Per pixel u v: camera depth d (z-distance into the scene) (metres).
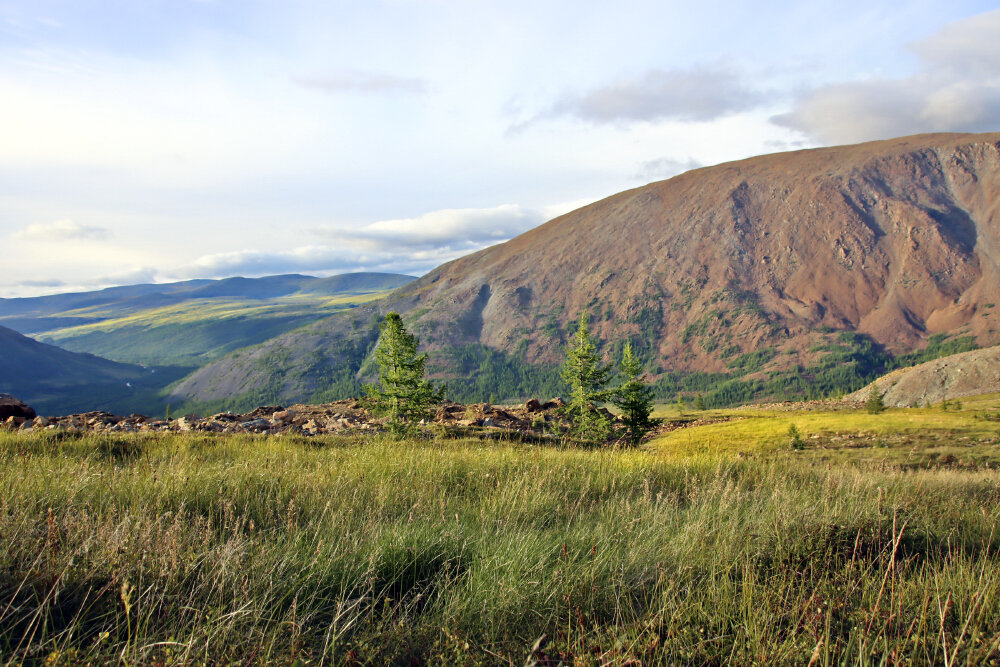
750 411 121.81
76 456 9.36
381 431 20.91
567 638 2.96
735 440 48.53
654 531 5.04
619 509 5.97
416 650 3.00
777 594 3.54
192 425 18.25
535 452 10.81
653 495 7.52
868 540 4.87
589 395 31.56
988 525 5.65
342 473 7.42
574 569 3.95
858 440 44.56
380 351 21.94
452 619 3.21
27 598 2.85
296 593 3.26
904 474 9.96
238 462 8.17
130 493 5.50
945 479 10.51
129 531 3.92
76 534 3.72
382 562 3.91
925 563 4.29
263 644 2.77
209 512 5.17
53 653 2.44
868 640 2.97
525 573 3.82
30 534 3.72
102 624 2.84
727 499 6.44
